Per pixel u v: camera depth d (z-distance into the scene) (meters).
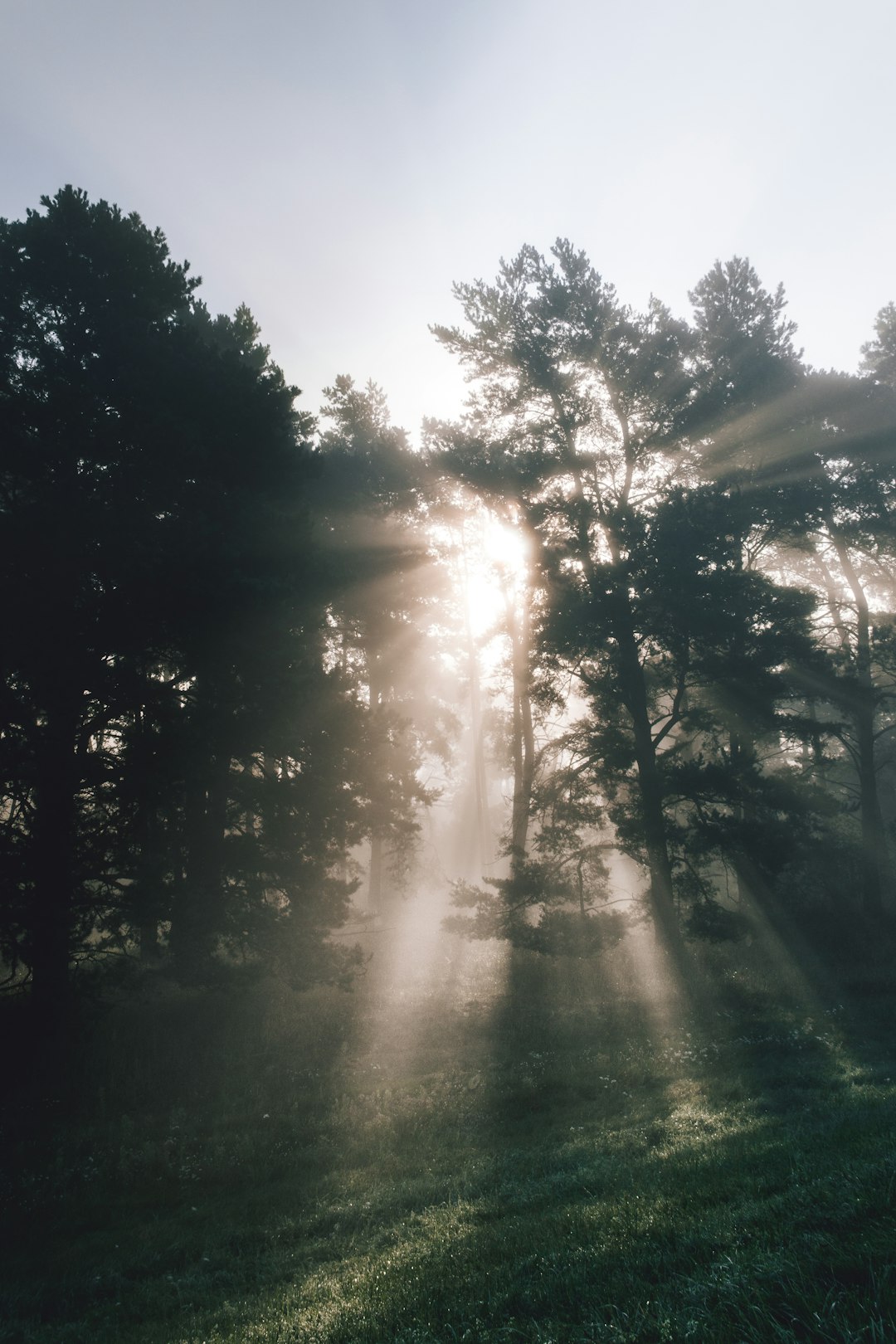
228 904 18.20
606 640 25.59
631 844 26.03
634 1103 13.53
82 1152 12.96
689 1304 4.09
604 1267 5.07
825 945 27.19
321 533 26.27
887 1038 17.23
